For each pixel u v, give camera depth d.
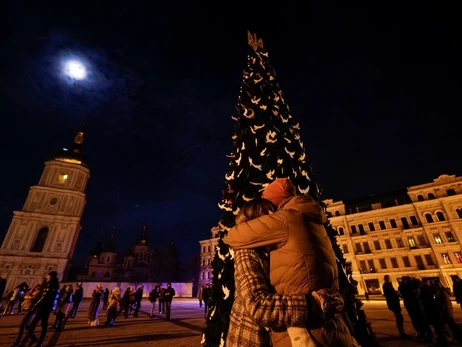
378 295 29.41
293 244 1.19
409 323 9.34
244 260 1.25
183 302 27.44
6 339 7.07
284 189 1.75
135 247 72.12
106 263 63.69
